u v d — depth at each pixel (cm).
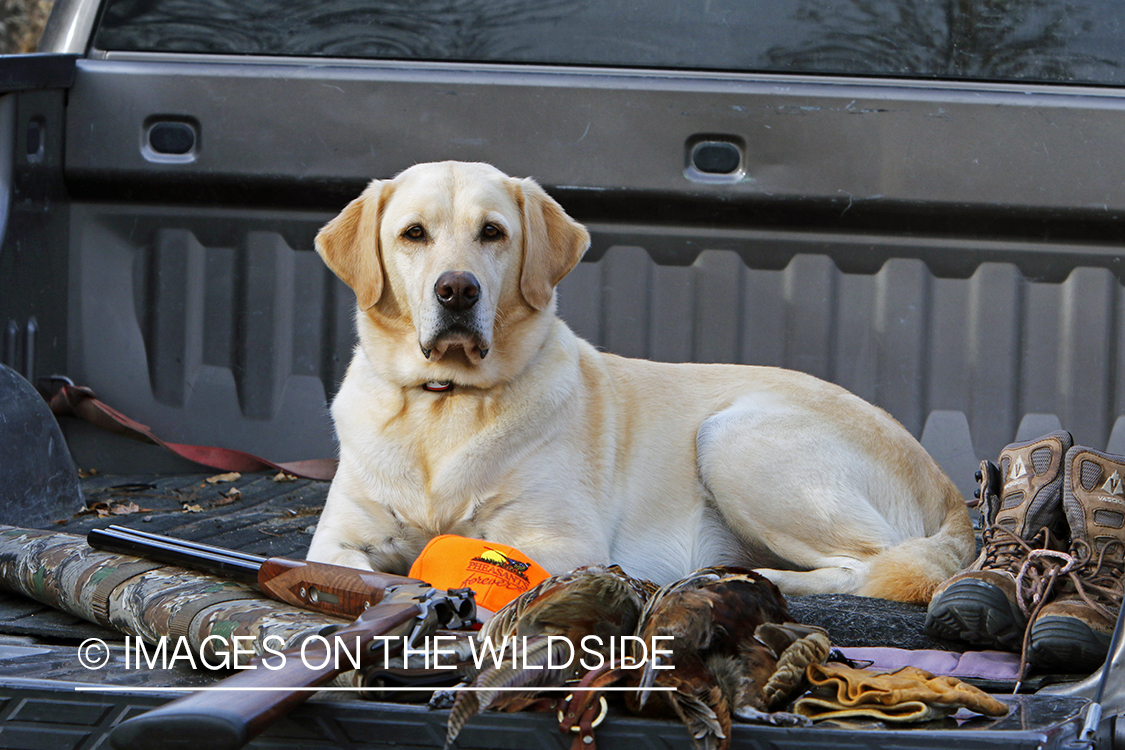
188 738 121
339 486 269
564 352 282
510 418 261
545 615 150
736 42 319
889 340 329
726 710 131
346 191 327
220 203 336
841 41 318
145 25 330
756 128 316
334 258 276
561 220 281
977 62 316
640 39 321
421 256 257
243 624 166
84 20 331
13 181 314
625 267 332
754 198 319
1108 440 325
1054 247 322
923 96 313
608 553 274
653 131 317
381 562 268
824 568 273
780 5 318
